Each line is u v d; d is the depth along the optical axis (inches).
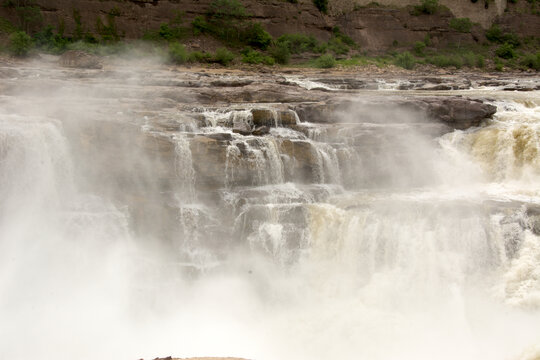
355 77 1766.7
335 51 2262.6
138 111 849.5
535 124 894.4
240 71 1811.0
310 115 924.0
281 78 1572.3
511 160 875.4
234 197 741.9
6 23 1807.3
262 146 791.1
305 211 726.5
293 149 804.0
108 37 1956.2
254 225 717.3
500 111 1041.5
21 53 1620.3
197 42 2075.5
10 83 949.8
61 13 1900.8
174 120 823.1
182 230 716.0
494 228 695.1
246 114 867.4
